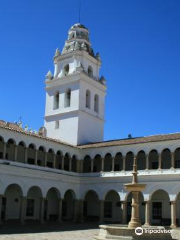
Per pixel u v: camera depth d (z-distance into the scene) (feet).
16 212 156.15
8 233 102.94
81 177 169.37
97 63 204.64
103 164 165.37
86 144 179.63
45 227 128.77
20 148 156.46
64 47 201.57
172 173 144.77
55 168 159.84
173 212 142.41
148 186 150.30
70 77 189.88
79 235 103.04
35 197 165.27
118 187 158.30
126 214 160.66
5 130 137.69
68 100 192.34
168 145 148.56
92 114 193.16
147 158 153.17
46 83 199.21
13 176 137.59
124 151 160.15
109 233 90.17
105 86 205.87
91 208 181.16
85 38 201.87
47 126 194.59
